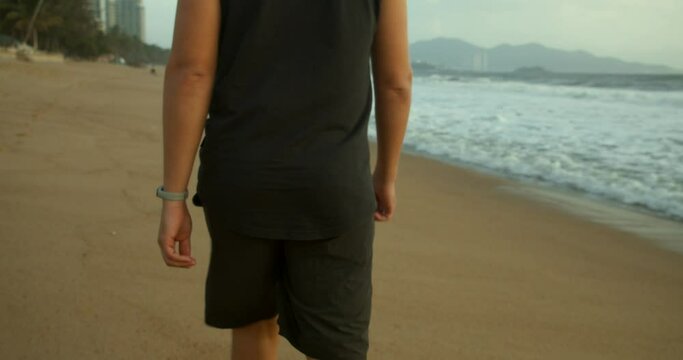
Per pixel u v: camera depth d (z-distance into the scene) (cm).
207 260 334
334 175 138
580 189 622
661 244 426
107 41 11069
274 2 131
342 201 140
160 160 619
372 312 284
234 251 147
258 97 134
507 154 848
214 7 133
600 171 711
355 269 150
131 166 577
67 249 332
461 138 1030
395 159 159
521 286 329
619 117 1381
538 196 586
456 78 6041
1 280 285
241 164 136
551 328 278
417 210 506
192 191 505
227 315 157
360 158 143
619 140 970
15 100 1205
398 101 150
